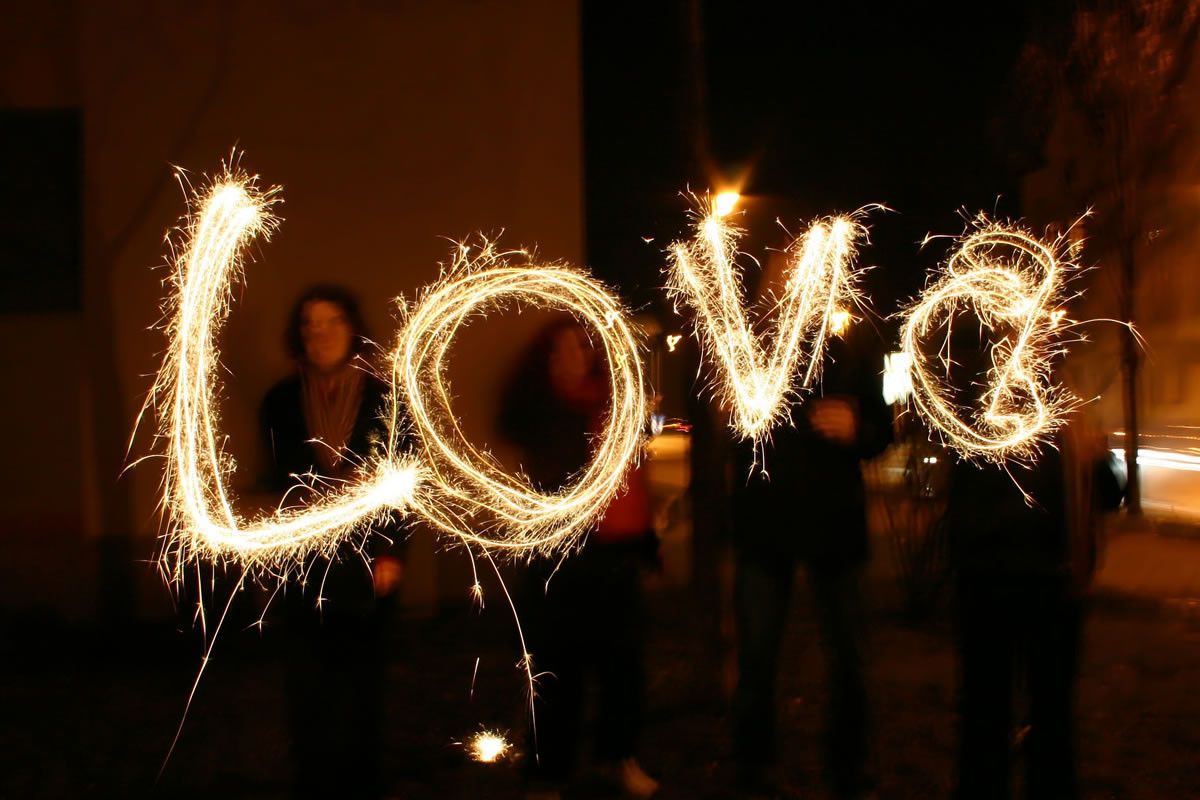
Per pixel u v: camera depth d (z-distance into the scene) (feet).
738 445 12.12
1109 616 22.06
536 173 21.07
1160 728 14.73
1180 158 35.63
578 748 13.20
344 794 10.86
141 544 19.65
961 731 10.44
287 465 11.00
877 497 21.29
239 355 19.29
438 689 16.30
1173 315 40.40
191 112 19.90
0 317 19.74
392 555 11.04
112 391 19.83
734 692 12.42
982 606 10.22
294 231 20.02
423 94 20.59
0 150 19.74
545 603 12.04
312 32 20.17
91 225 19.75
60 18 19.66
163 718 15.44
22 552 19.58
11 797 12.76
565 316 12.53
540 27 21.01
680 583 23.58
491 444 19.24
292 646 10.85
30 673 17.63
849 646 11.82
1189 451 42.55
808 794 12.37
